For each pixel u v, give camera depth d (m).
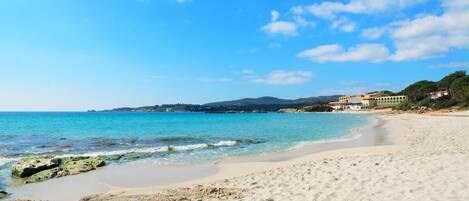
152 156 20.12
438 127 36.00
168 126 58.31
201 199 9.23
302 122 71.25
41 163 15.57
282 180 10.94
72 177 13.98
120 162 17.89
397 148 19.86
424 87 138.88
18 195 11.23
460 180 8.88
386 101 182.38
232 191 10.00
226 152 21.75
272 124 62.75
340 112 189.38
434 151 16.30
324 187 9.38
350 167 11.98
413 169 10.69
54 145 28.00
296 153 20.27
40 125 64.69
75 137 36.31
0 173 15.20
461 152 15.06
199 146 25.41
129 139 33.06
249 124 63.53
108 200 9.80
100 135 38.84
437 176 9.50
